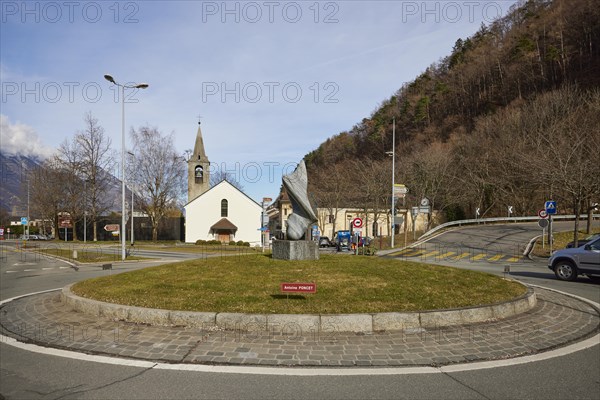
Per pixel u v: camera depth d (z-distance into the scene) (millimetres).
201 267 10039
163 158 48125
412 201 47906
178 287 7855
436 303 6945
